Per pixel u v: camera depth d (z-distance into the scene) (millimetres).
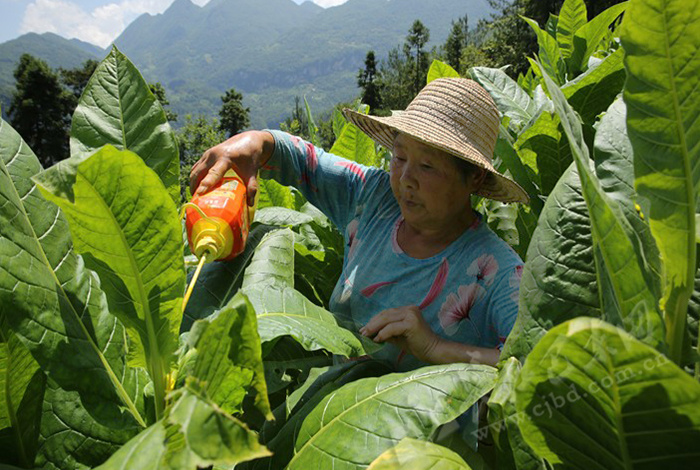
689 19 803
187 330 1908
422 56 86062
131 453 868
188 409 828
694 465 809
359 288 2170
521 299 1198
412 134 1777
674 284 920
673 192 881
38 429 1344
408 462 991
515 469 1169
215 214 1914
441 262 2002
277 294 1723
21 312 1229
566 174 1263
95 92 1702
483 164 1805
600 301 1040
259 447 834
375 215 2270
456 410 1291
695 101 835
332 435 1311
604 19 3232
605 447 857
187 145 61781
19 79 82812
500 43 51812
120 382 1384
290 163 2422
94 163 1080
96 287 1440
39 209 1420
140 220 1177
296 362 1885
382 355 1992
